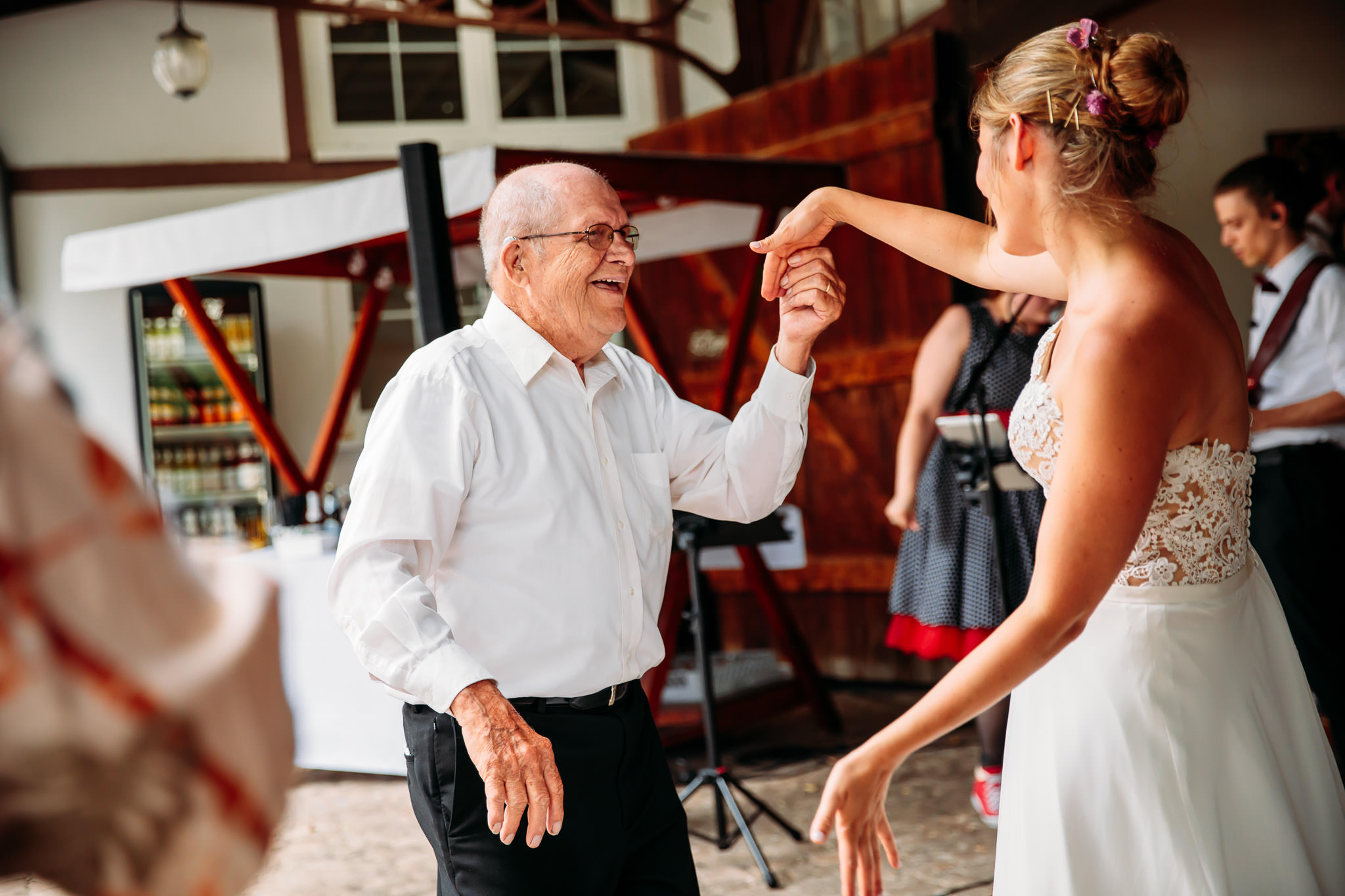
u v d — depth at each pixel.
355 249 5.08
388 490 1.55
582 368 1.79
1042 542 1.21
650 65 6.91
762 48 6.41
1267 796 1.36
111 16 6.55
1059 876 1.39
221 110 6.64
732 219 4.97
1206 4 4.75
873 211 1.77
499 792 1.38
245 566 0.64
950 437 2.85
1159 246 1.35
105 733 0.52
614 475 1.71
